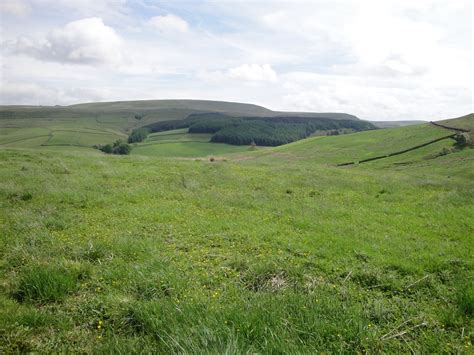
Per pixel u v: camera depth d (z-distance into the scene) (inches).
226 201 536.1
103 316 200.5
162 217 426.0
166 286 233.9
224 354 149.1
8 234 332.8
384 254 326.6
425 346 183.8
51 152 1093.1
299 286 247.3
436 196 626.2
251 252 322.7
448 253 334.0
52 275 231.3
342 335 181.9
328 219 454.3
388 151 3137.3
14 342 171.0
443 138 3117.6
